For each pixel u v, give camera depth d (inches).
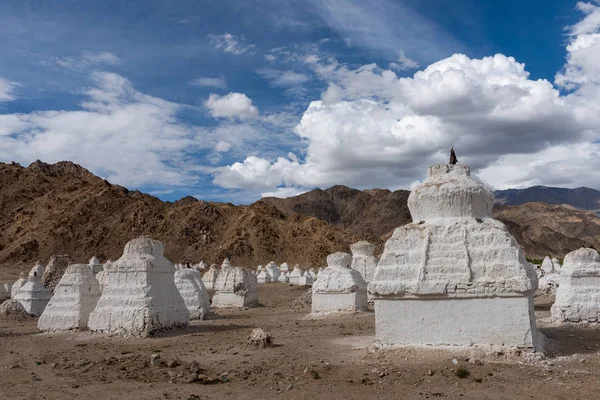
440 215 723.4
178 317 1042.1
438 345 661.9
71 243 5231.3
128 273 992.2
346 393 504.4
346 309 1298.0
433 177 762.8
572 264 974.4
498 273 647.8
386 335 692.7
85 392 530.3
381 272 701.3
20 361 735.1
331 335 923.4
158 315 971.3
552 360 621.0
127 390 534.0
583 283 949.8
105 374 613.3
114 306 976.9
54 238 5226.4
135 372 619.8
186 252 5319.9
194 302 1327.5
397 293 683.4
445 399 475.8
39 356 776.3
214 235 5625.0
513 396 478.6
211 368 638.5
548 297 1486.2
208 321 1268.5
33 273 2295.8
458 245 678.5
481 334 645.9
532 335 633.6
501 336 636.7
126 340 914.1
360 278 1358.3
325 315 1291.8
